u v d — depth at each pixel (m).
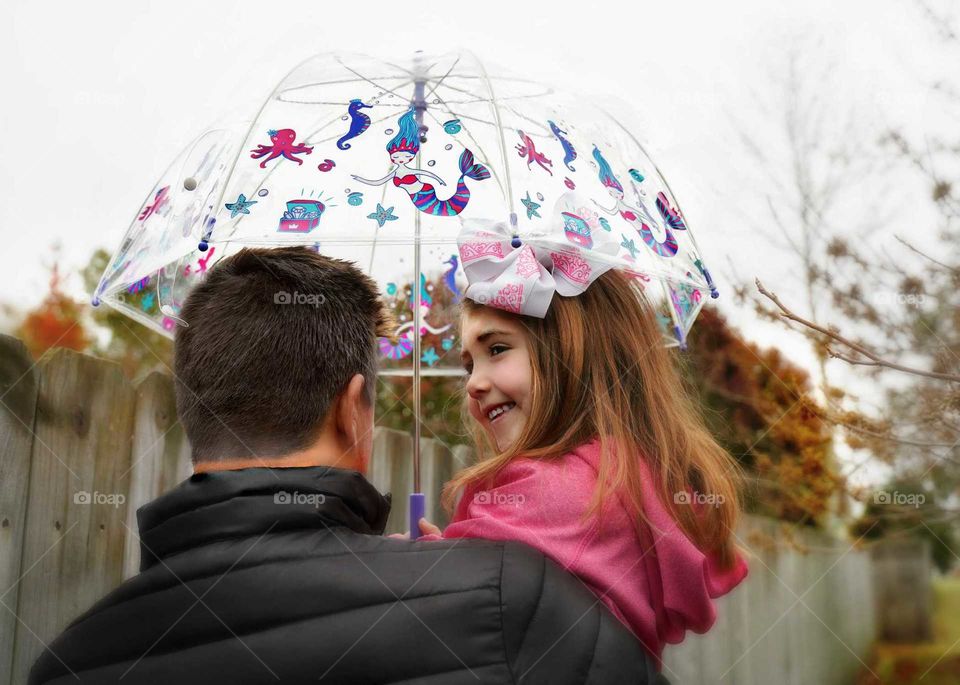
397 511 3.31
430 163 1.68
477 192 1.65
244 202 1.61
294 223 1.59
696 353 4.59
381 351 2.62
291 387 1.29
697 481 1.78
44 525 2.10
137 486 2.37
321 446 1.31
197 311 1.34
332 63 1.82
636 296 1.88
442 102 1.80
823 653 5.44
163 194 1.78
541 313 1.72
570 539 1.52
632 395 1.76
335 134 1.71
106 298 1.82
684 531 1.68
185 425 1.32
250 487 1.24
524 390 1.74
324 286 1.35
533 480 1.58
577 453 1.64
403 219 1.63
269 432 1.29
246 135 1.67
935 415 3.24
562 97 1.95
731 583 1.79
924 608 5.80
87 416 2.23
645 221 1.85
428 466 3.46
